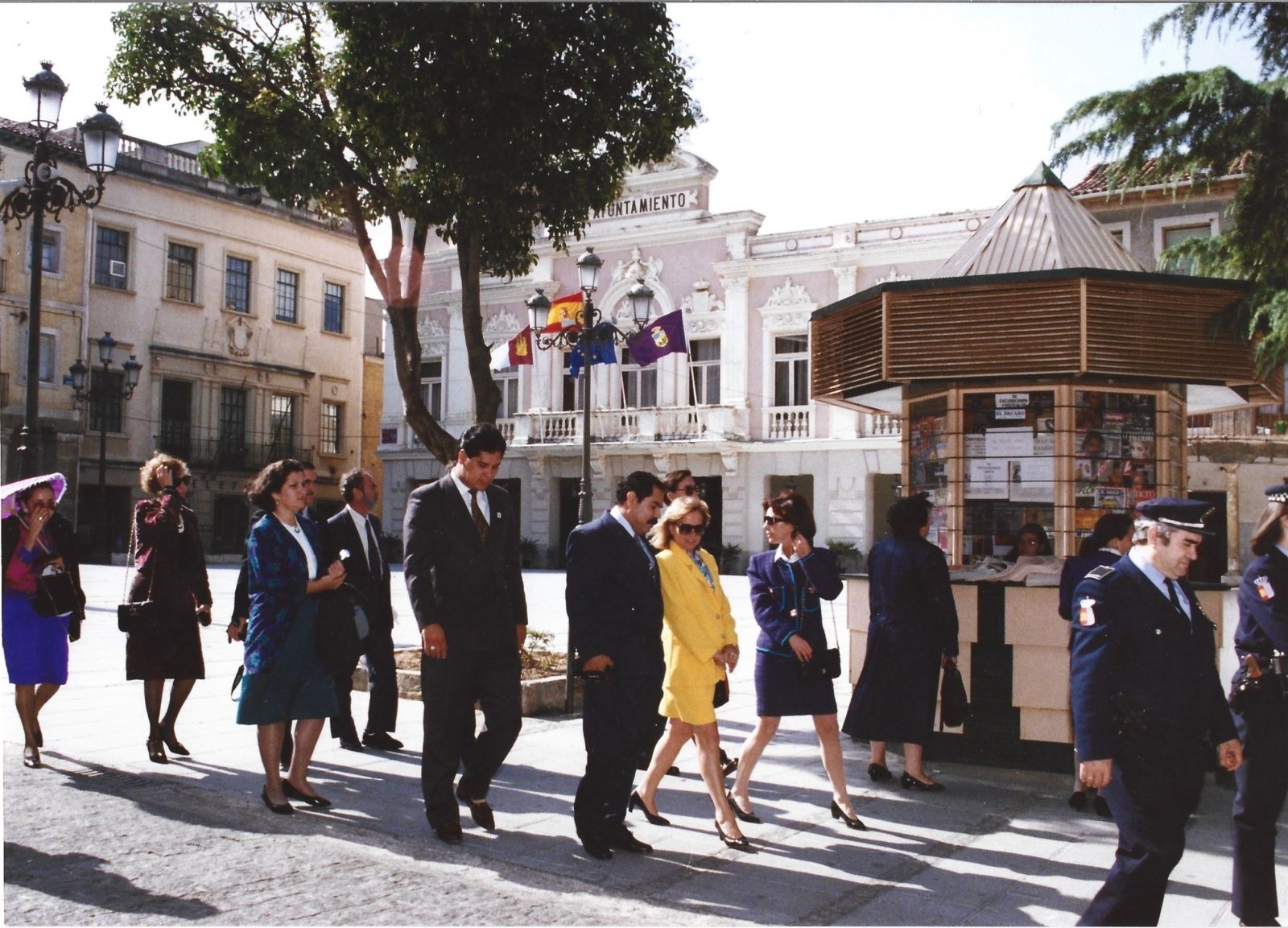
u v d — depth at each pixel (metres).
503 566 5.86
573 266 34.28
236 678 6.30
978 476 8.18
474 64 9.53
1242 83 7.22
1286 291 7.17
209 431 36.94
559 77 9.87
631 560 5.57
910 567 6.81
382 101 9.74
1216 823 6.15
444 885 4.89
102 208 33.56
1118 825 3.98
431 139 9.84
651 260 33.53
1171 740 3.90
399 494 36.84
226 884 4.85
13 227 30.88
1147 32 7.50
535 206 10.70
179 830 5.66
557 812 6.20
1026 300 7.53
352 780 6.88
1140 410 8.02
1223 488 25.00
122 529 34.53
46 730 8.13
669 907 4.69
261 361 38.41
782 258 31.28
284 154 10.16
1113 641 3.98
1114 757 3.96
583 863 5.28
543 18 9.50
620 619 5.51
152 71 9.93
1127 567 4.08
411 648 11.92
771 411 31.62
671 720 6.08
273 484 6.25
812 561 6.09
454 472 5.87
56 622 7.05
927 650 6.81
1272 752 4.44
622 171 10.99
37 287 11.41
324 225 40.75
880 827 5.98
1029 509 8.00
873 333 8.17
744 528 31.78
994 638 7.39
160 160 35.66
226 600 21.11
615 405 33.84
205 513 36.75
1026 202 8.48
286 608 6.10
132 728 8.27
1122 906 3.92
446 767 5.61
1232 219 7.72
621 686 5.44
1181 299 7.53
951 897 4.89
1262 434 24.42
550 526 34.41
